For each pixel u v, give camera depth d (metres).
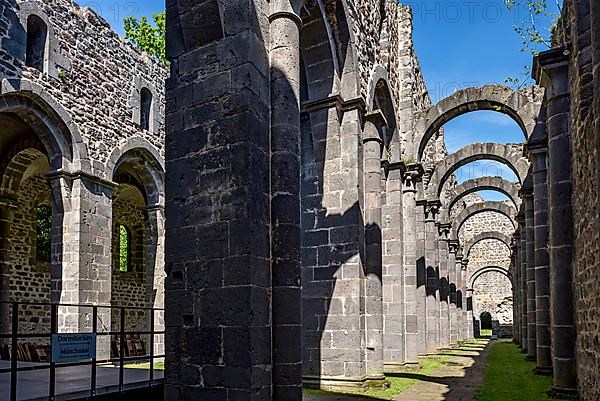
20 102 13.24
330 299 10.84
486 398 9.95
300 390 7.18
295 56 7.99
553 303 10.39
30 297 17.28
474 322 48.72
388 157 15.16
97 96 15.66
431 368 15.74
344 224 10.97
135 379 8.73
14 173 16.19
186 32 7.73
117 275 21.81
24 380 8.76
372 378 11.10
